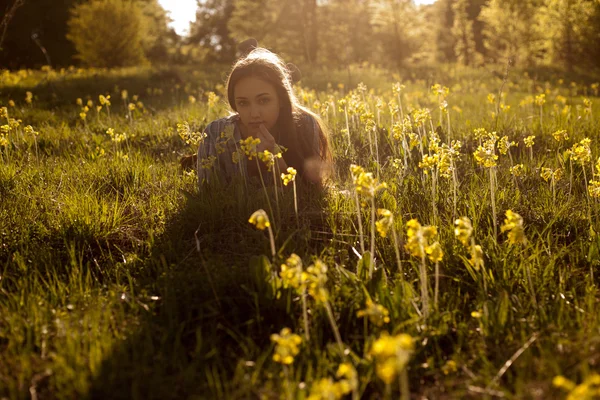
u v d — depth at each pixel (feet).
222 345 7.35
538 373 6.28
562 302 7.53
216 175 11.63
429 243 9.30
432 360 6.66
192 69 70.90
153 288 8.46
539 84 60.54
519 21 109.19
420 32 139.44
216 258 9.20
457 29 150.20
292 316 7.54
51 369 6.39
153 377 6.28
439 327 7.25
